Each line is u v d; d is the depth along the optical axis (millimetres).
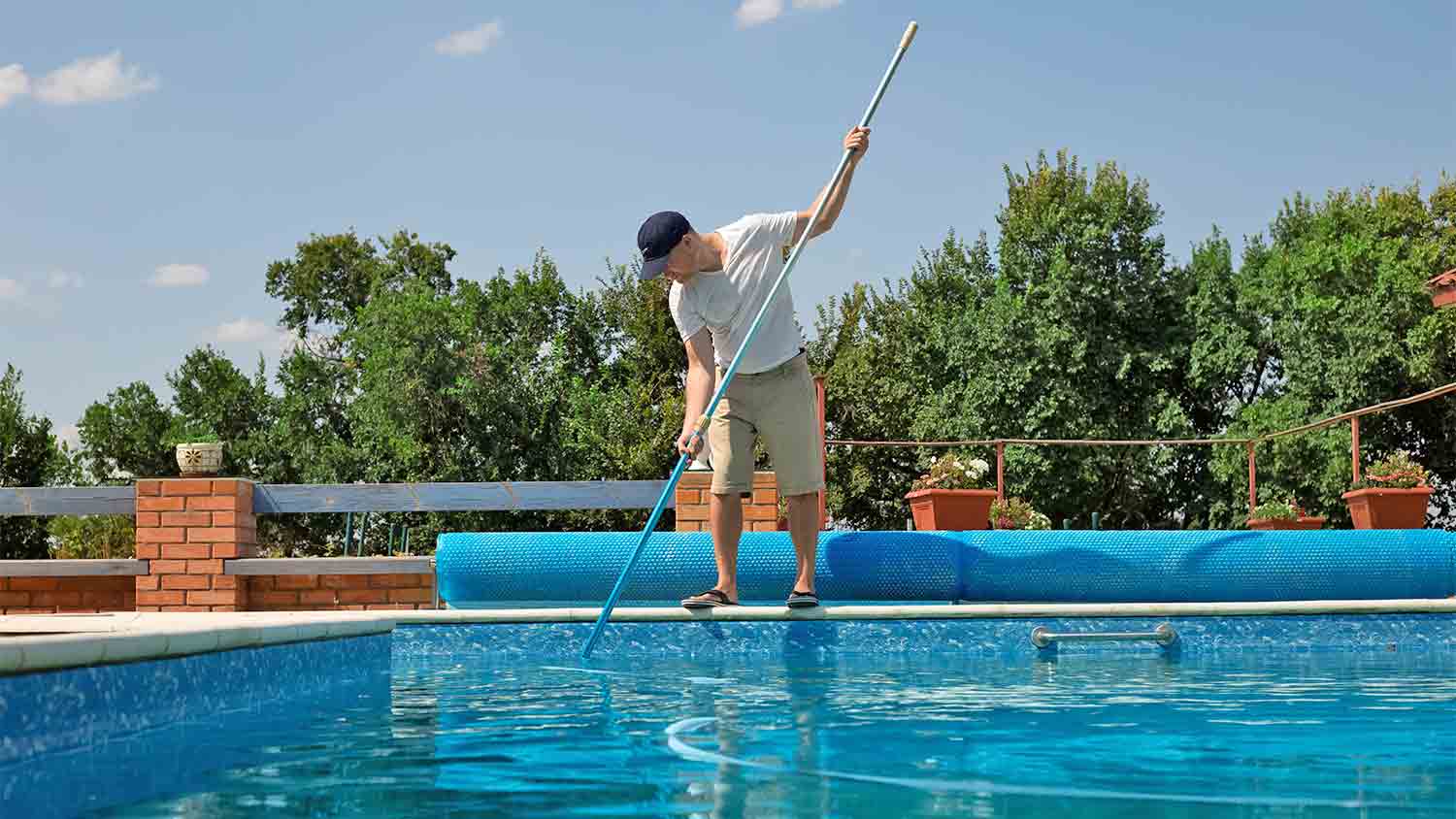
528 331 25953
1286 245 23531
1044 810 1545
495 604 5125
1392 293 19938
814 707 2752
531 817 1548
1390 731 2289
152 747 2191
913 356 22984
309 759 2055
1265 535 5355
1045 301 21438
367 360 23547
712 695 3045
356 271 31375
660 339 23562
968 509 6191
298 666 3123
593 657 4348
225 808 1631
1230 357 21047
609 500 6336
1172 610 4664
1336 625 4750
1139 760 1956
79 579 6328
